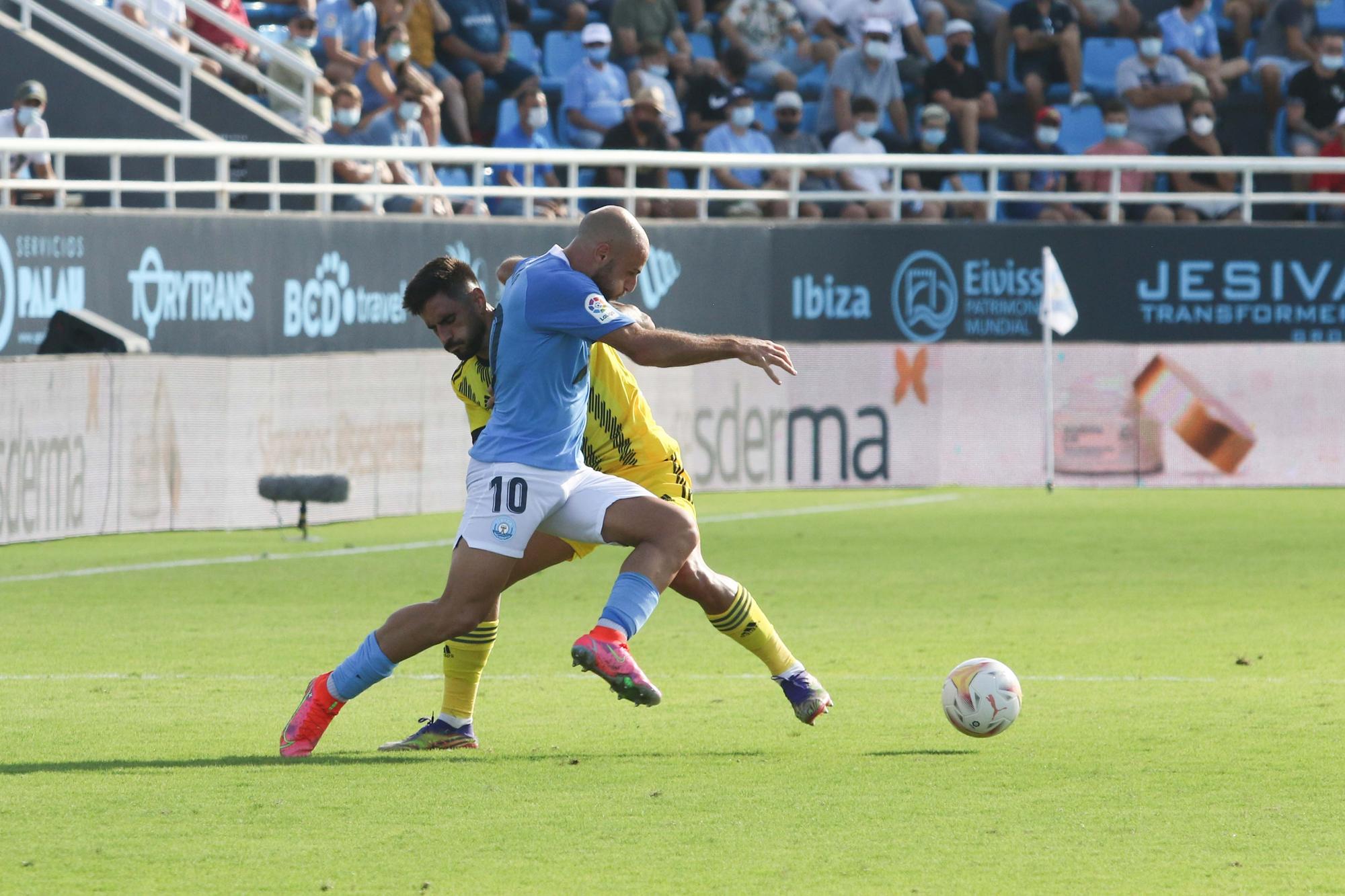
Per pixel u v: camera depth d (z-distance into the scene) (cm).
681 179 7312
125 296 5328
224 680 2944
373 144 6675
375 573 4466
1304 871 1689
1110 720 2553
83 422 4928
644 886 1636
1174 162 6756
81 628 3553
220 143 5666
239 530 5312
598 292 2050
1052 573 4494
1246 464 6662
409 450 5806
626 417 2273
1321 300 6756
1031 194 6756
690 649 3316
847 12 7944
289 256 5706
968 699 2320
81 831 1842
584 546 2252
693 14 8125
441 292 2198
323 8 7331
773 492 6538
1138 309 6688
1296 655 3216
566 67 7931
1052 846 1792
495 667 3083
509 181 6900
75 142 5400
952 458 6625
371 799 2003
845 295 6600
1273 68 8238
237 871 1688
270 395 5338
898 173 6700
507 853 1759
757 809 1958
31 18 6688
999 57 8131
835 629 3578
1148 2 8562
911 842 1806
